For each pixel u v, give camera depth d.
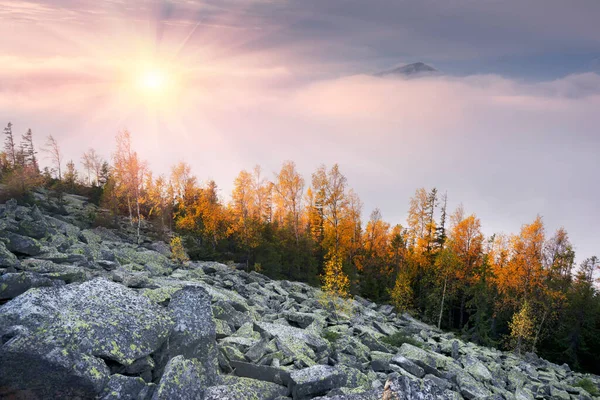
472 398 22.97
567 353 58.34
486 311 61.16
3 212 37.12
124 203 64.44
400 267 70.31
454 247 69.31
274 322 27.06
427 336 40.88
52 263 22.56
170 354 14.13
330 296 40.50
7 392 10.31
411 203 74.94
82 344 12.15
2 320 12.38
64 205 60.69
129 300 14.98
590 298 59.78
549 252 63.06
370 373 20.12
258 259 54.53
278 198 73.06
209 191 69.88
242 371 16.48
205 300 16.53
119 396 11.35
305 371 16.31
